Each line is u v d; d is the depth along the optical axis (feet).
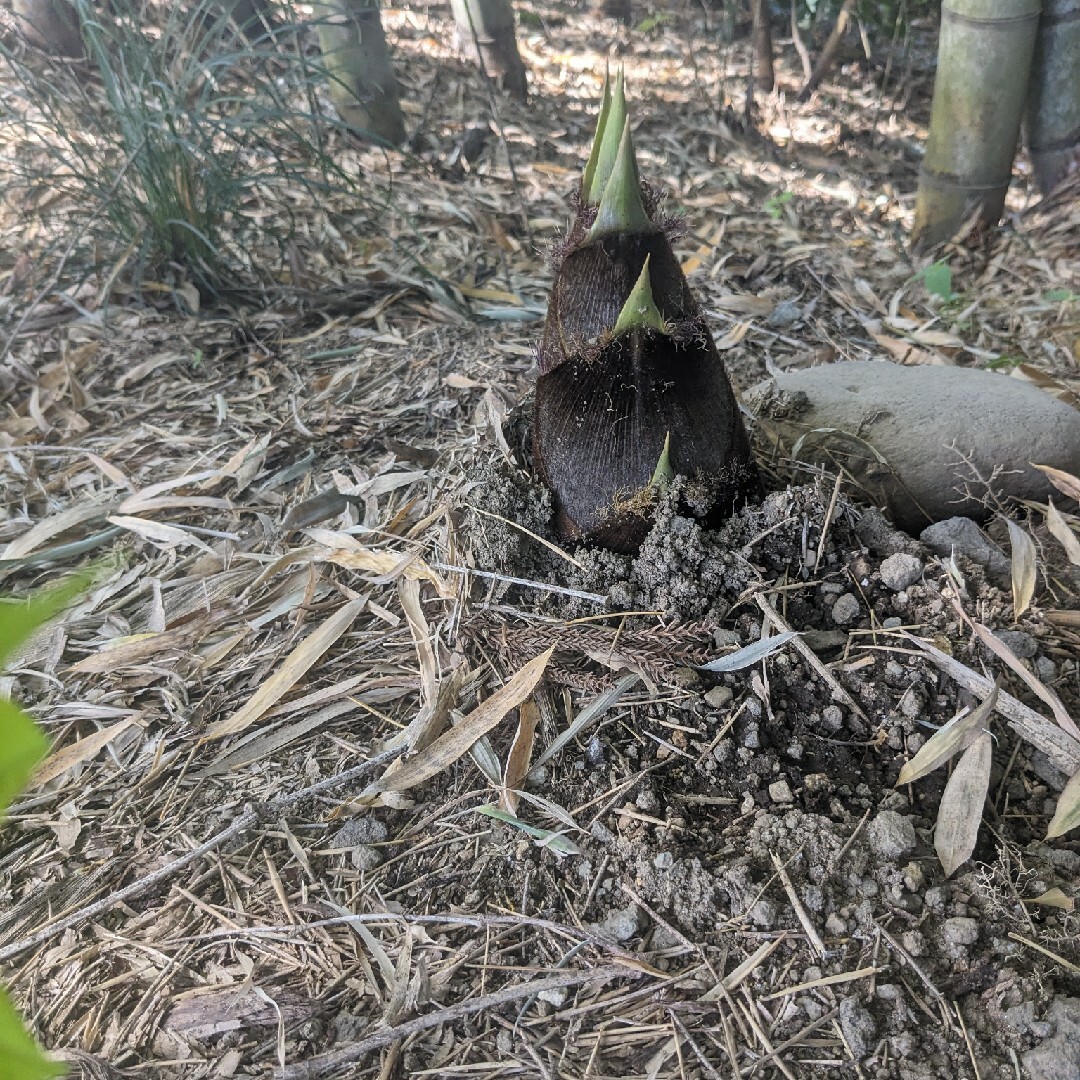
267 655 1.72
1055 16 3.15
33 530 1.99
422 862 1.40
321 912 1.35
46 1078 0.34
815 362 2.64
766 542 1.62
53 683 1.70
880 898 1.32
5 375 2.57
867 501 1.90
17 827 1.49
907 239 3.52
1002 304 2.95
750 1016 1.22
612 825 1.41
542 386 1.53
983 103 3.07
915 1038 1.19
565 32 5.68
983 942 1.28
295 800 1.45
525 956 1.29
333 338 2.76
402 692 1.61
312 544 1.92
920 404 2.00
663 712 1.52
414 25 5.22
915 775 1.43
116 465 2.26
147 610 1.84
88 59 3.48
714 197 3.81
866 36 4.68
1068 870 1.36
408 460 2.20
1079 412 2.05
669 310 1.44
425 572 1.71
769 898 1.32
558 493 1.60
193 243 2.84
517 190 3.55
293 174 2.88
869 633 1.59
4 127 3.42
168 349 2.70
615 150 1.39
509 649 1.56
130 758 1.58
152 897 1.38
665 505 1.54
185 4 3.30
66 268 2.87
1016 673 1.57
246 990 1.27
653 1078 1.17
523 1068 1.18
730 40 5.33
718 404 1.52
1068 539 1.79
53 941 1.33
